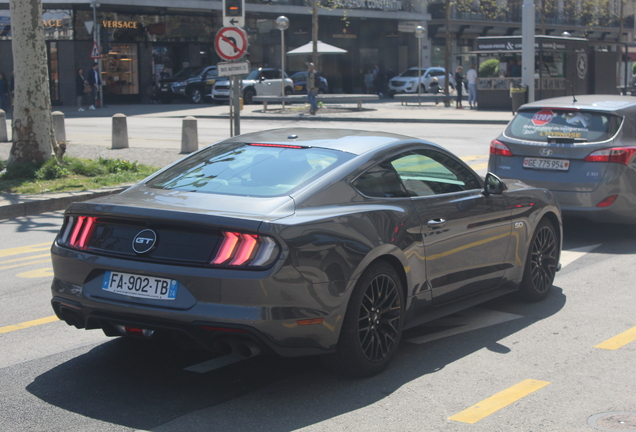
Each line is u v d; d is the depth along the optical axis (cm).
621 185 800
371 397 409
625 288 656
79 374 446
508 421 378
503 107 3075
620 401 404
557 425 372
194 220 385
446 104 3394
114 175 1285
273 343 382
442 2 5112
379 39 4891
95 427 370
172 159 1507
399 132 2164
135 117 2800
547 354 484
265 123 2523
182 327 383
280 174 440
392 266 446
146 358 474
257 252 378
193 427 370
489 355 481
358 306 417
